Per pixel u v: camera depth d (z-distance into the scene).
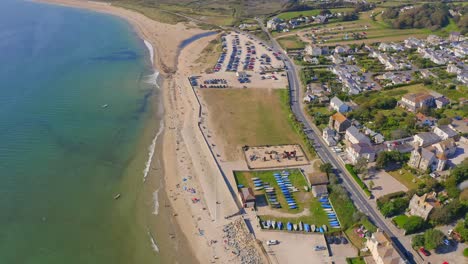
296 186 159.62
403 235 131.25
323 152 182.12
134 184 165.88
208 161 178.25
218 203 152.00
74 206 152.50
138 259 129.50
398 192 150.62
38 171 171.25
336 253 126.81
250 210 147.25
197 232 139.38
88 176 169.75
